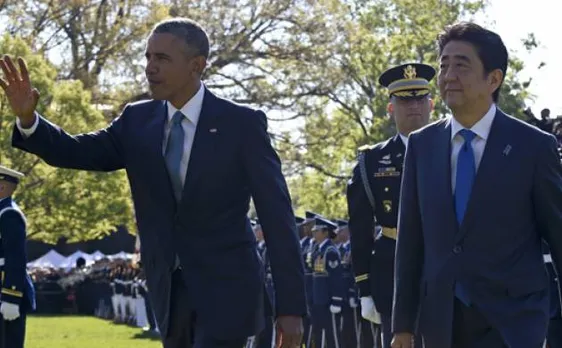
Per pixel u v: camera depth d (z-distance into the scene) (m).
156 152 7.07
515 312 6.62
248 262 7.05
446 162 6.88
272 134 50.97
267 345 16.52
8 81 6.82
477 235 6.70
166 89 7.05
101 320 41.84
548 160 6.75
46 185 36.94
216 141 7.02
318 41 48.53
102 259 50.78
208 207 7.00
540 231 6.84
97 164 7.23
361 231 10.91
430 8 46.41
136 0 45.75
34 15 44.16
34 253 67.06
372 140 45.66
